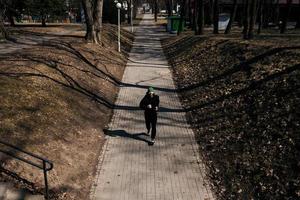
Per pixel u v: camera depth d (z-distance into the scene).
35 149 9.52
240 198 8.82
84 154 10.75
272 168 9.31
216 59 19.97
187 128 13.57
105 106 15.28
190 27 50.62
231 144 11.29
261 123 11.33
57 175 9.08
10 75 13.14
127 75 21.80
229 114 13.15
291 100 11.30
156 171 10.26
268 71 14.09
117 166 10.49
